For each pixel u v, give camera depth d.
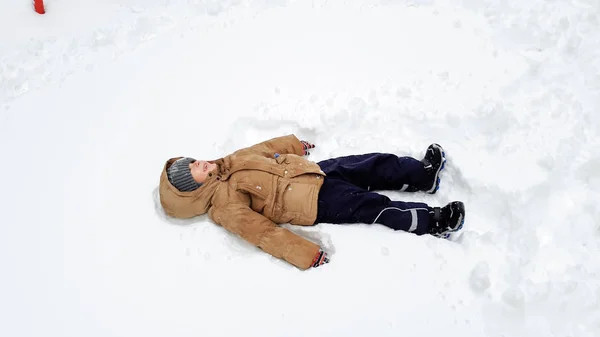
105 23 3.88
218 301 2.30
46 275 2.45
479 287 2.24
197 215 2.62
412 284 2.28
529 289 2.20
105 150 3.01
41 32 3.81
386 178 2.68
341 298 2.27
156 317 2.27
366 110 3.01
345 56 3.41
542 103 2.92
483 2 3.65
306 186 2.52
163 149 2.98
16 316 2.32
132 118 3.19
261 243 2.43
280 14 3.81
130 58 3.61
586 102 2.89
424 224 2.47
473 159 2.71
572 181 2.54
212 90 3.30
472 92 3.05
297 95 3.17
